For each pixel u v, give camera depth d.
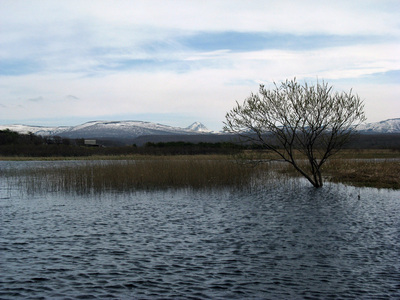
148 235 12.18
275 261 9.59
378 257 9.84
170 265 9.29
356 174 27.52
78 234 12.34
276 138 23.34
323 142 24.16
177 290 7.82
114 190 23.11
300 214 15.52
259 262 9.51
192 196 20.77
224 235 12.15
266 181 25.39
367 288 7.90
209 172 25.50
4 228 13.23
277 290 7.83
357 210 16.19
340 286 8.01
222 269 9.02
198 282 8.24
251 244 11.09
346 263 9.41
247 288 7.93
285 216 15.16
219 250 10.52
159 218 14.89
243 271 8.89
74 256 10.01
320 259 9.72
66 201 19.33
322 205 17.58
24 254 10.18
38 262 9.53
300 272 8.83
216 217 15.05
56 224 13.88
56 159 55.41
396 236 11.83
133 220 14.54
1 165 43.06
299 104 21.80
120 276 8.59
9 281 8.31
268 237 11.88
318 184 24.47
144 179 24.75
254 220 14.44
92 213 16.00
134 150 66.62
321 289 7.86
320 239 11.60
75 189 23.08
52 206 17.84
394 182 24.28
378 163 32.59
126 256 9.99
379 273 8.72
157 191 22.70
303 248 10.67
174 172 25.28
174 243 11.20
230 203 18.39
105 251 10.44
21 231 12.77
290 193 21.53
